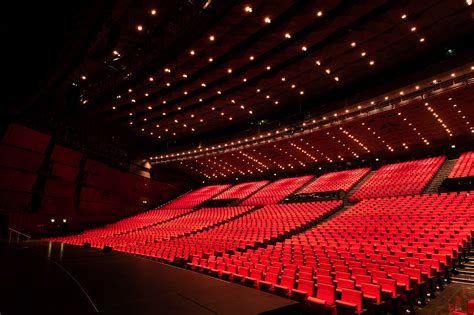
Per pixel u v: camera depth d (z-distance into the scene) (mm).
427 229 7816
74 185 14844
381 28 8484
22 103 8883
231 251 8188
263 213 14352
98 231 14578
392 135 14453
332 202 13516
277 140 15820
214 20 7988
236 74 11672
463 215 8352
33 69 7180
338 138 15289
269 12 8086
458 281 5645
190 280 3270
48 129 13227
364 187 14789
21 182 12469
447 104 11430
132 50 9750
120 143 17938
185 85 12273
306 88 12945
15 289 2721
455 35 9352
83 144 15203
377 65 11164
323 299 4375
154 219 16922
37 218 13148
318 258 6211
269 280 5270
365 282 4711
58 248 6324
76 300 2473
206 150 18641
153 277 3408
